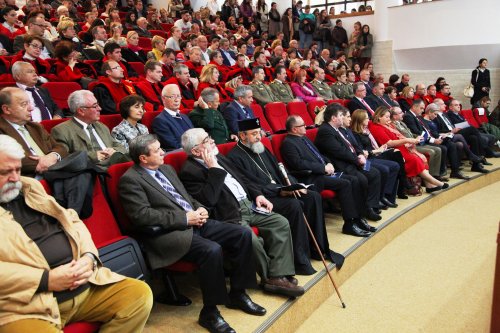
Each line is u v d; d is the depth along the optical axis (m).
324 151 3.46
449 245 3.34
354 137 3.84
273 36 9.39
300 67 6.11
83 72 4.12
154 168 2.09
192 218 1.97
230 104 3.99
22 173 2.08
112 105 3.52
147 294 1.54
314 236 2.62
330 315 2.32
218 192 2.23
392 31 8.99
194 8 9.61
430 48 8.52
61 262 1.52
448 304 2.43
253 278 2.03
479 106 6.71
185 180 2.30
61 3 6.92
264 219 2.34
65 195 1.75
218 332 1.81
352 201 3.07
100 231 1.87
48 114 3.01
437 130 5.37
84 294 1.50
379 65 9.27
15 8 5.81
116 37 5.22
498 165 5.62
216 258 1.85
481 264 2.97
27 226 1.54
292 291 2.15
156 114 3.39
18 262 1.40
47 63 3.91
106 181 2.02
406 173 4.11
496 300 1.04
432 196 4.17
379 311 2.36
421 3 8.51
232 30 8.88
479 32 7.96
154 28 7.52
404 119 4.94
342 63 7.50
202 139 2.32
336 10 11.21
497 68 8.11
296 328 2.18
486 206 4.39
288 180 2.86
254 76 5.17
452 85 8.62
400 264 2.99
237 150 2.75
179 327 1.88
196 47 5.27
